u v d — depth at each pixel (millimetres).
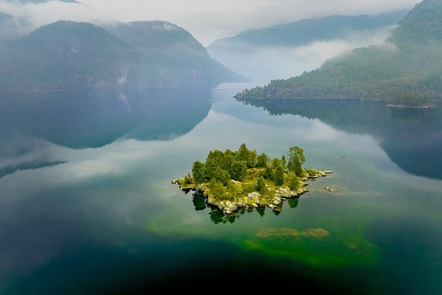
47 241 125375
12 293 98062
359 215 140125
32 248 120812
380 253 113750
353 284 98750
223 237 124750
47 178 195500
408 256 112062
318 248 116750
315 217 138375
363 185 173875
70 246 121688
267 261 109750
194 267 107312
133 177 194250
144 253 115938
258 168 181875
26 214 148125
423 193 163625
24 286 100875
